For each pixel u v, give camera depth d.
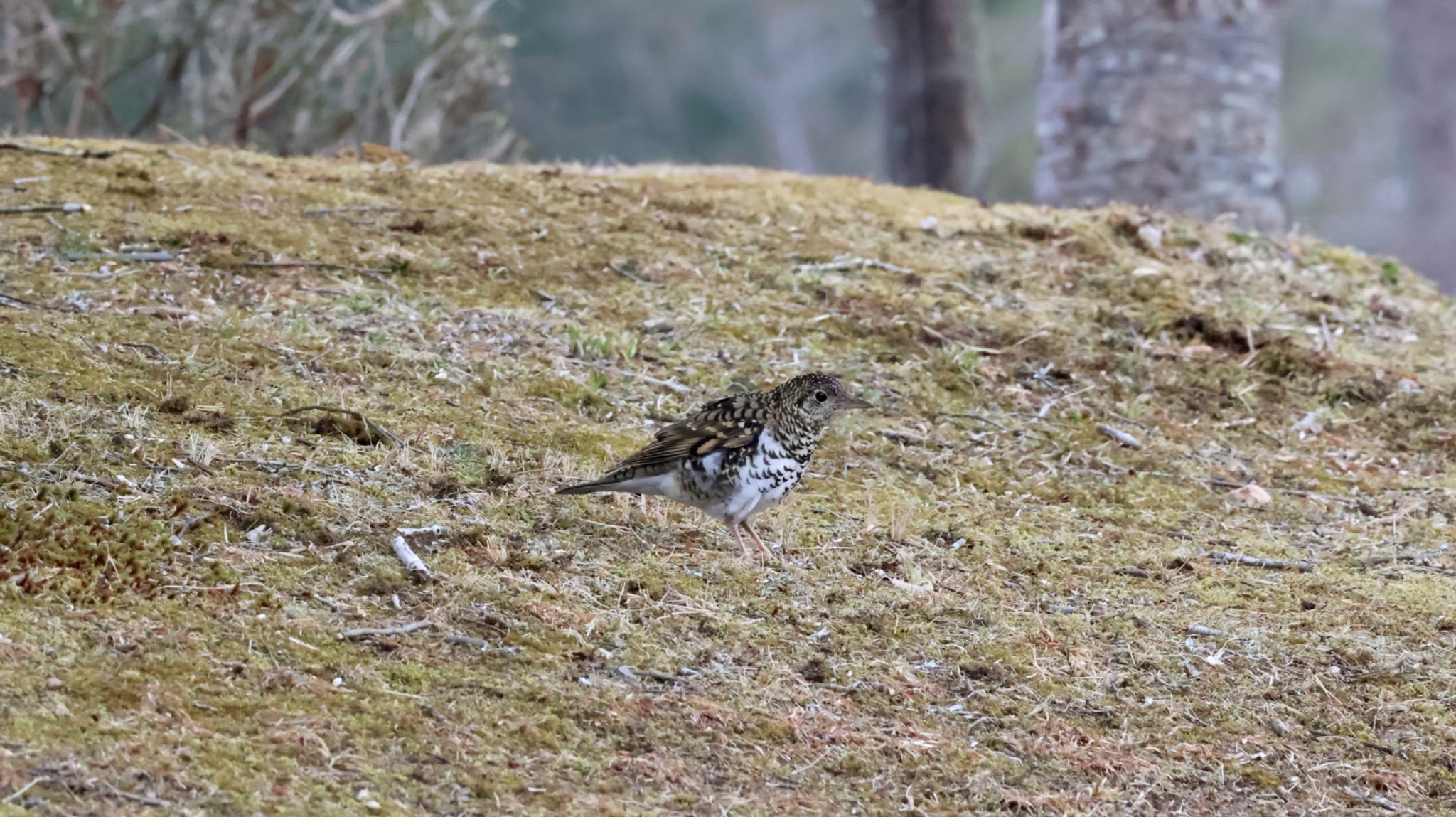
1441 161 36.09
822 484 11.45
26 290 12.04
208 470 9.71
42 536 8.58
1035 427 12.99
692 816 7.32
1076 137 20.44
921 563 10.37
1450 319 16.59
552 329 13.21
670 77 43.09
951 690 8.91
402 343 12.34
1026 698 8.92
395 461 10.35
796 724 8.27
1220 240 17.34
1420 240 36.41
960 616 9.70
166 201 14.21
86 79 20.80
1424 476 12.91
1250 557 10.98
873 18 29.50
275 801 6.83
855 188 17.66
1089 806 8.02
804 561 10.16
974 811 7.81
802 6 45.97
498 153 21.83
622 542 9.99
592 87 41.31
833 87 46.31
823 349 13.75
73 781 6.62
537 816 7.09
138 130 21.47
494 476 10.45
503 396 11.86
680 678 8.50
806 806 7.59
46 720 6.99
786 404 9.97
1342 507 12.12
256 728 7.33
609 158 22.80
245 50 21.72
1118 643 9.63
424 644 8.30
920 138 29.48
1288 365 14.56
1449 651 9.84
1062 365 14.10
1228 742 8.78
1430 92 35.91
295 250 13.67
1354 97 46.84
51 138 15.73
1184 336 14.97
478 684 8.05
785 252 15.48
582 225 15.32
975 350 14.10
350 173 15.80
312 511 9.41
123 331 11.59
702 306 14.12
